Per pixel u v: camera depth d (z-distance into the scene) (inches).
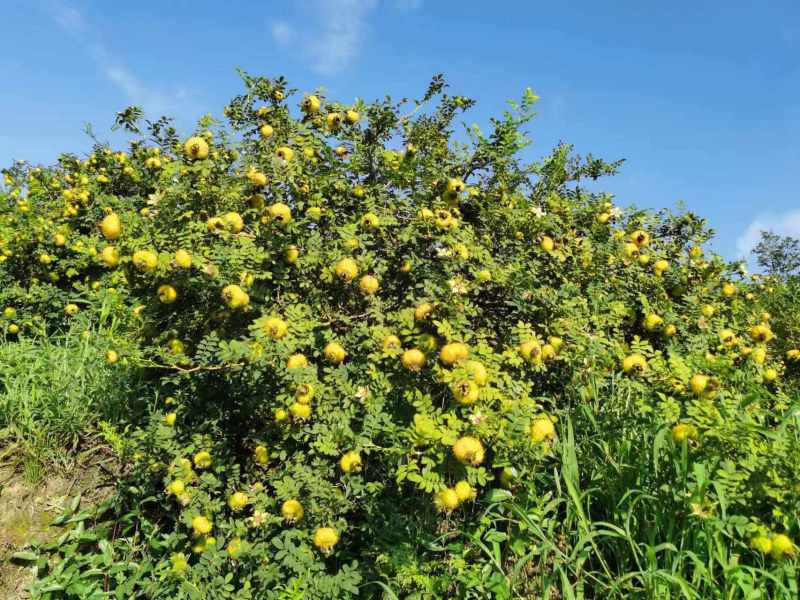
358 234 167.0
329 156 178.5
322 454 140.0
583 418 147.9
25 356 212.2
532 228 186.4
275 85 200.2
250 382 144.9
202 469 148.5
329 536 122.0
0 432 175.9
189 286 145.8
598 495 133.5
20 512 156.2
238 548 129.0
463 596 120.1
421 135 210.5
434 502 126.3
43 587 136.1
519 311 161.9
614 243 197.3
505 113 192.1
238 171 179.6
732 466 111.4
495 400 126.6
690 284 205.3
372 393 135.8
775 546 102.0
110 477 167.2
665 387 147.4
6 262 258.7
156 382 182.7
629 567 120.0
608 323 171.5
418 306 137.9
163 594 132.7
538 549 113.6
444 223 163.3
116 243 152.4
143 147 270.2
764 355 180.7
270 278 153.3
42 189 299.4
